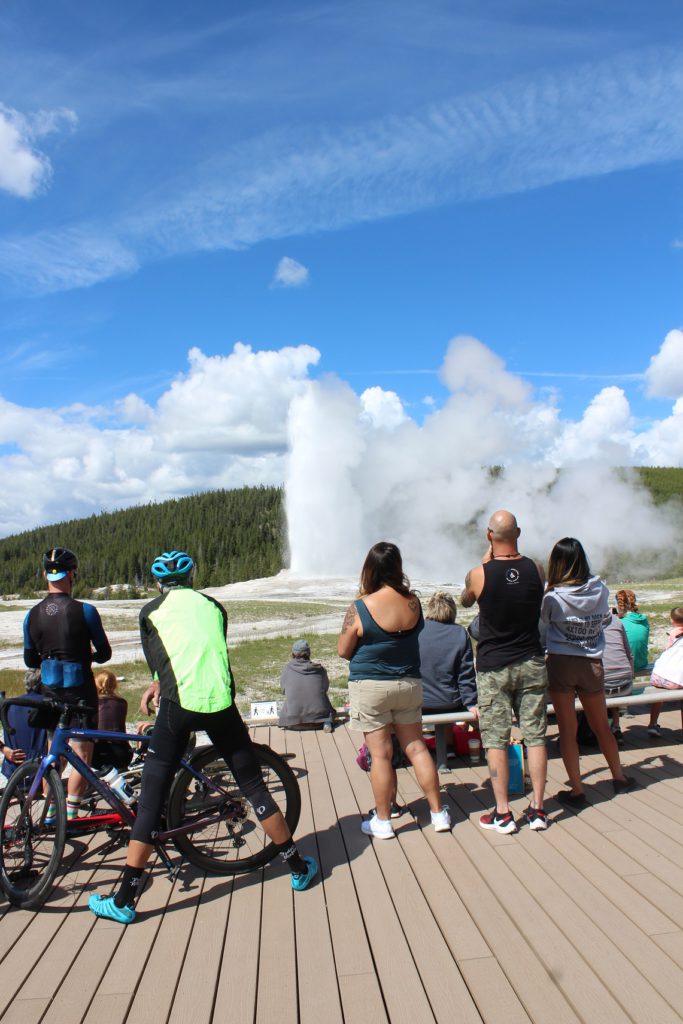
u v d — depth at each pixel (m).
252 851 4.25
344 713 8.16
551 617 4.88
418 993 2.89
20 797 4.17
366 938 3.32
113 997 2.96
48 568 4.77
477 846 4.28
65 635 4.64
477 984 2.93
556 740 6.58
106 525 165.12
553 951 3.13
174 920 3.59
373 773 4.48
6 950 3.36
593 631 4.86
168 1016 2.83
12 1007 2.91
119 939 3.43
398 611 4.42
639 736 6.70
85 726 4.54
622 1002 2.76
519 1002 2.80
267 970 3.11
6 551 155.62
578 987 2.87
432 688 5.95
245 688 14.49
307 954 3.22
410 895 3.71
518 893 3.66
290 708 7.53
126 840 4.60
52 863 3.78
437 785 4.53
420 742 4.57
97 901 3.63
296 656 7.71
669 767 5.66
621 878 3.78
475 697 5.93
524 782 5.32
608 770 5.64
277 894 3.83
